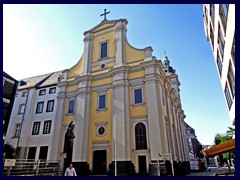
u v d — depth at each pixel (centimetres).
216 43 1959
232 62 1318
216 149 1098
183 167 2189
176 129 2406
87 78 2258
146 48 2105
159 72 2038
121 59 2162
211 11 1803
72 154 1950
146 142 1730
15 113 2733
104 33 2483
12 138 2516
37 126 2548
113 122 1898
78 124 2072
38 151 2336
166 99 2191
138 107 1889
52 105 2603
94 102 2156
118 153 1745
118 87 2012
